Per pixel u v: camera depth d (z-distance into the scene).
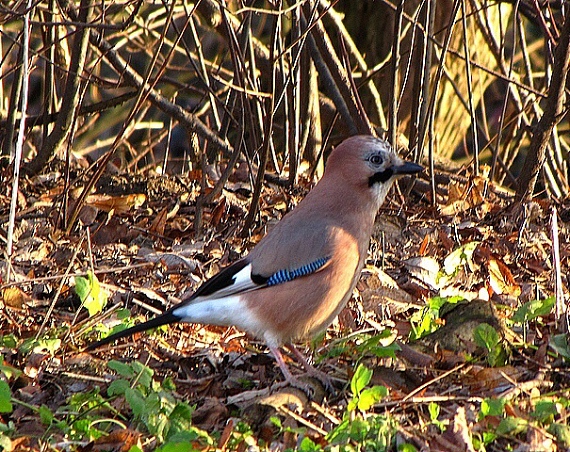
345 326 9.50
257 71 14.66
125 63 14.00
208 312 8.48
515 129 15.09
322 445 6.93
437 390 7.81
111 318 9.55
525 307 8.58
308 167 14.33
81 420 7.41
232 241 11.55
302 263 8.45
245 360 8.87
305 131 14.05
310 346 9.15
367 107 16.22
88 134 18.67
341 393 7.88
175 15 16.42
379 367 8.02
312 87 14.05
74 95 13.09
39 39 19.05
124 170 14.37
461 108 17.14
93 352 8.96
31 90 19.61
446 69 16.11
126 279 10.55
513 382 7.59
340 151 8.85
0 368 7.89
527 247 11.21
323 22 15.56
